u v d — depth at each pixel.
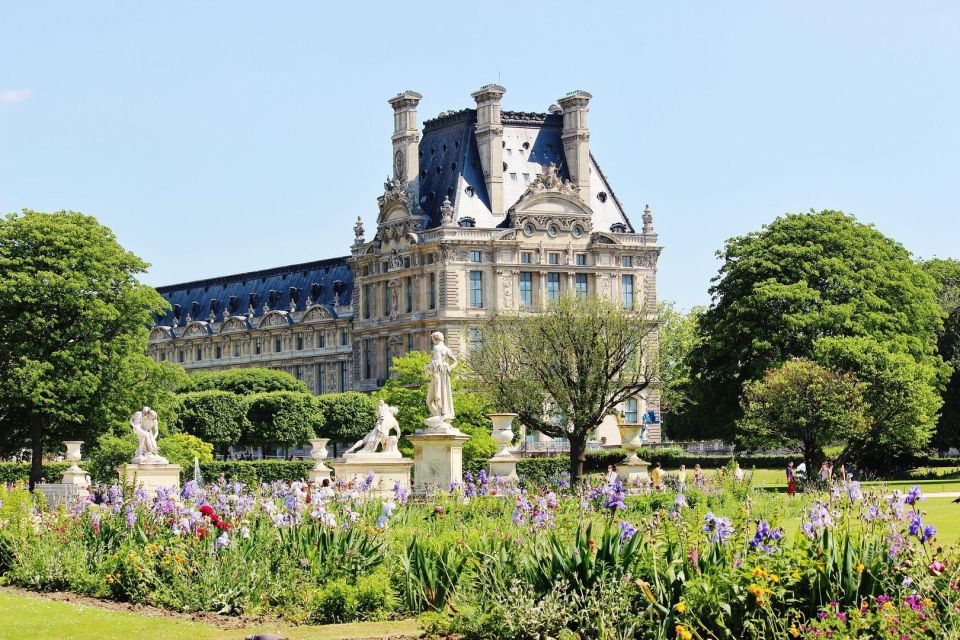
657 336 198.88
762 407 109.12
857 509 38.03
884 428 113.00
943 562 30.86
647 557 33.25
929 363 130.25
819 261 130.75
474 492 60.19
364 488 55.62
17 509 49.94
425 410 151.62
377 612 38.66
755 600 30.52
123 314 119.31
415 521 50.03
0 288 112.81
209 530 42.44
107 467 109.81
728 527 32.69
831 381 107.75
